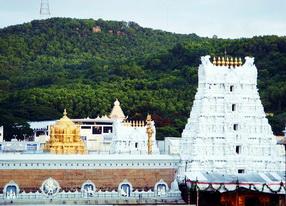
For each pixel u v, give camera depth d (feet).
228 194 454.40
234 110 465.88
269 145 467.93
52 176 450.71
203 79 466.29
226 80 464.65
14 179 445.37
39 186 448.24
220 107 463.01
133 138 570.87
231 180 442.09
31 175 447.83
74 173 453.17
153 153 523.70
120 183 457.68
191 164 452.76
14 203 434.30
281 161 468.75
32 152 528.22
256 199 456.04
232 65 474.90
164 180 463.42
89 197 446.60
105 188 455.63
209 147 457.68
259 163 463.42
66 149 541.75
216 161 456.45
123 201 446.19
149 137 517.14
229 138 460.55
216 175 450.71
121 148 567.59
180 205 436.35
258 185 440.04
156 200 450.71
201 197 453.17
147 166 462.19
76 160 452.76
